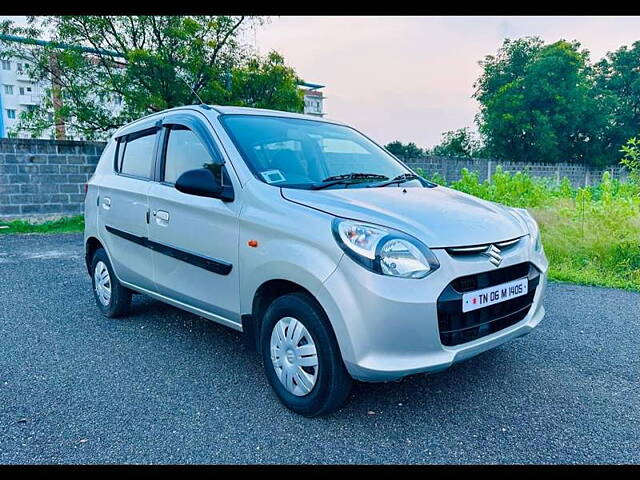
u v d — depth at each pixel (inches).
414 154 603.8
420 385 125.6
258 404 115.8
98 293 184.9
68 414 111.3
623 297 207.8
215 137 132.4
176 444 99.7
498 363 139.6
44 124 548.4
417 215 107.2
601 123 1132.5
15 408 114.0
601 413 112.0
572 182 810.8
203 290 131.0
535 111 1079.0
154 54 503.2
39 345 153.8
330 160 147.0
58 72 535.5
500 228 113.4
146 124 163.2
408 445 99.2
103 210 171.9
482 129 1162.6
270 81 566.6
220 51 556.1
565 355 145.5
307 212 106.3
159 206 143.1
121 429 105.1
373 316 93.3
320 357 102.3
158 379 129.7
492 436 102.5
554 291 217.0
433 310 94.5
